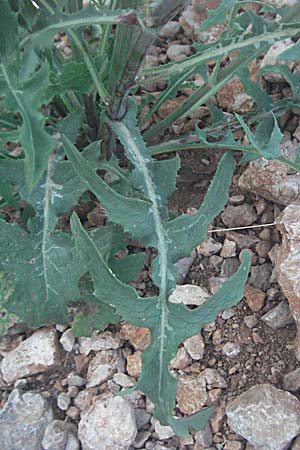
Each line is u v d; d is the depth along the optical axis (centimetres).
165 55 68
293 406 47
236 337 51
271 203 57
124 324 51
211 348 51
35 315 44
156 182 44
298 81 55
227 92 62
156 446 48
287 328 51
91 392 49
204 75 54
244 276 39
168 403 39
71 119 47
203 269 54
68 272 44
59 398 49
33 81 34
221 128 56
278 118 59
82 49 43
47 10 40
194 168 59
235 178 58
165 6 37
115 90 45
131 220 42
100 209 55
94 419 47
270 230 56
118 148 56
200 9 68
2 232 44
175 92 55
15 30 37
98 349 51
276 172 54
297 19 48
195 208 57
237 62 51
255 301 52
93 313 48
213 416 48
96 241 45
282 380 49
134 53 43
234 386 49
